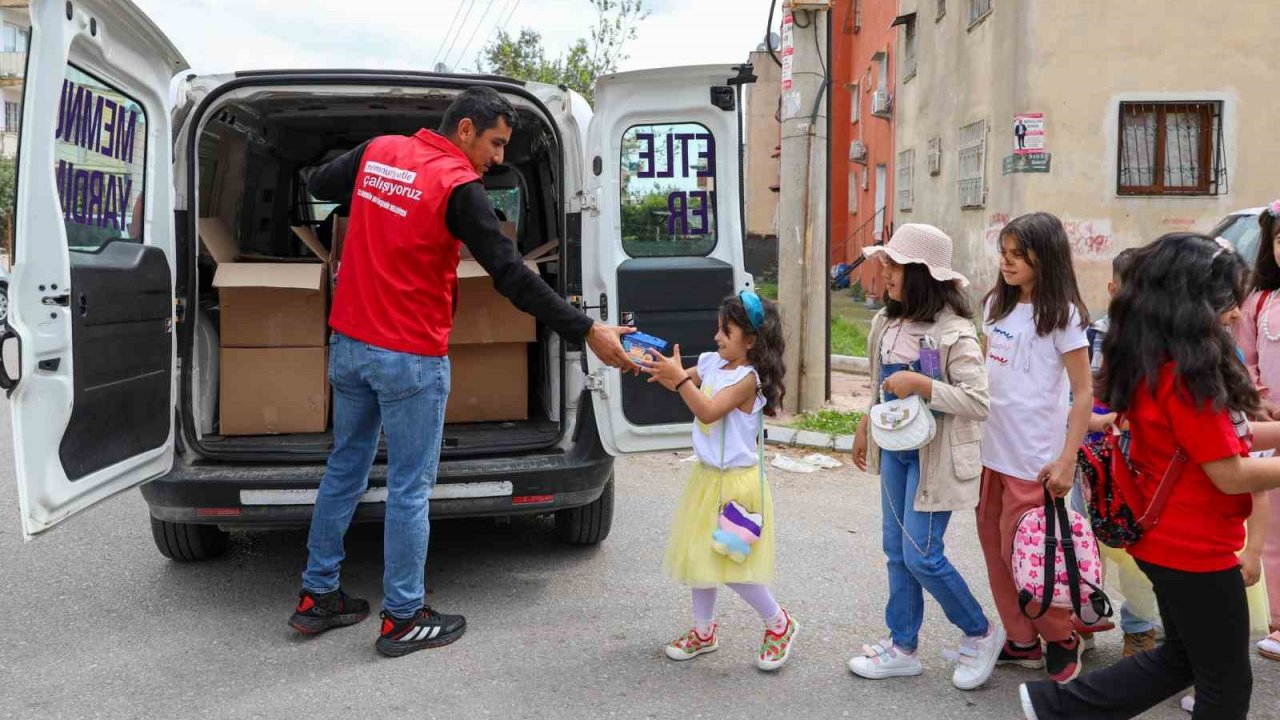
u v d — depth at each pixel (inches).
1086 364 126.4
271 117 211.0
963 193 542.0
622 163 169.9
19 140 121.6
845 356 433.7
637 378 169.6
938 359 126.5
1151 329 102.0
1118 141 450.9
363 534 205.0
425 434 145.0
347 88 166.7
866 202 832.9
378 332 141.9
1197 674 105.6
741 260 173.9
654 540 202.5
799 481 250.2
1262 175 451.5
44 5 121.9
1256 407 99.7
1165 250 102.4
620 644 151.3
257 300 189.2
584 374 171.6
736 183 172.9
